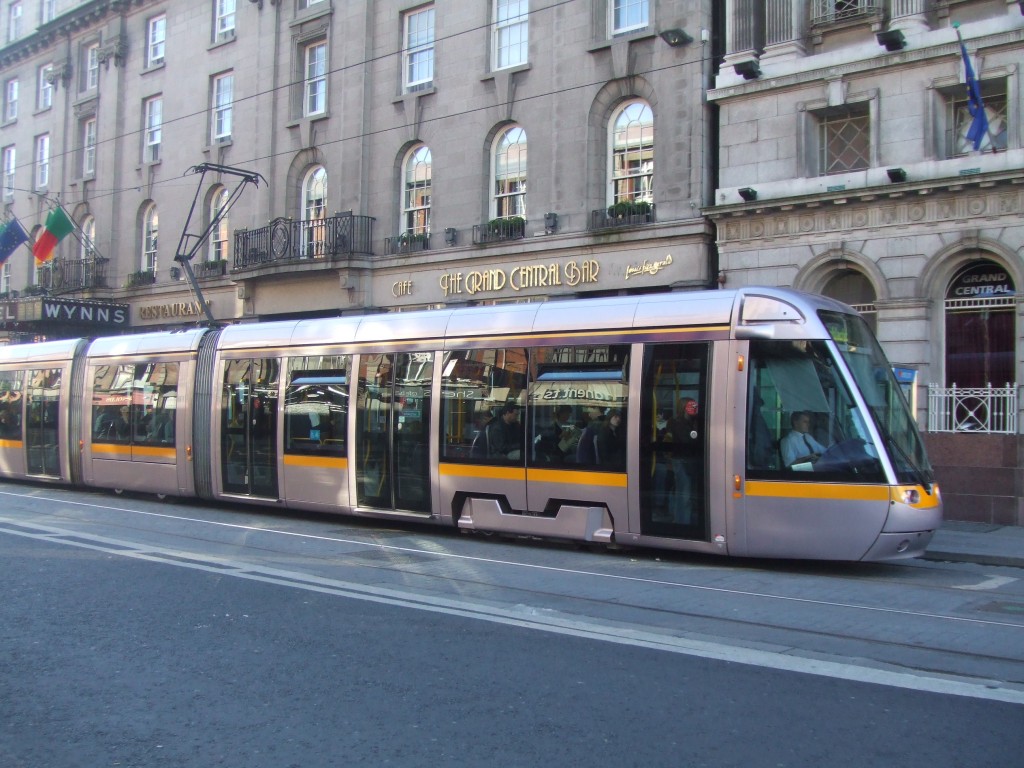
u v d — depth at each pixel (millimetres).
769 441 10414
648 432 11117
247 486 15359
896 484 10039
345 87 25516
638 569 10617
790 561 11188
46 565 10250
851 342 10703
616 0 20719
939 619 8234
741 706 5730
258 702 5809
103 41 34094
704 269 19078
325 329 14562
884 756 4945
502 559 11234
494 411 12430
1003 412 15305
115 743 5145
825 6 18000
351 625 7715
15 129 38719
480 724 5418
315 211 26578
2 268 39219
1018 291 15641
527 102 21828
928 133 16609
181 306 30406
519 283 21688
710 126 19438
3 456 20609
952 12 16734
